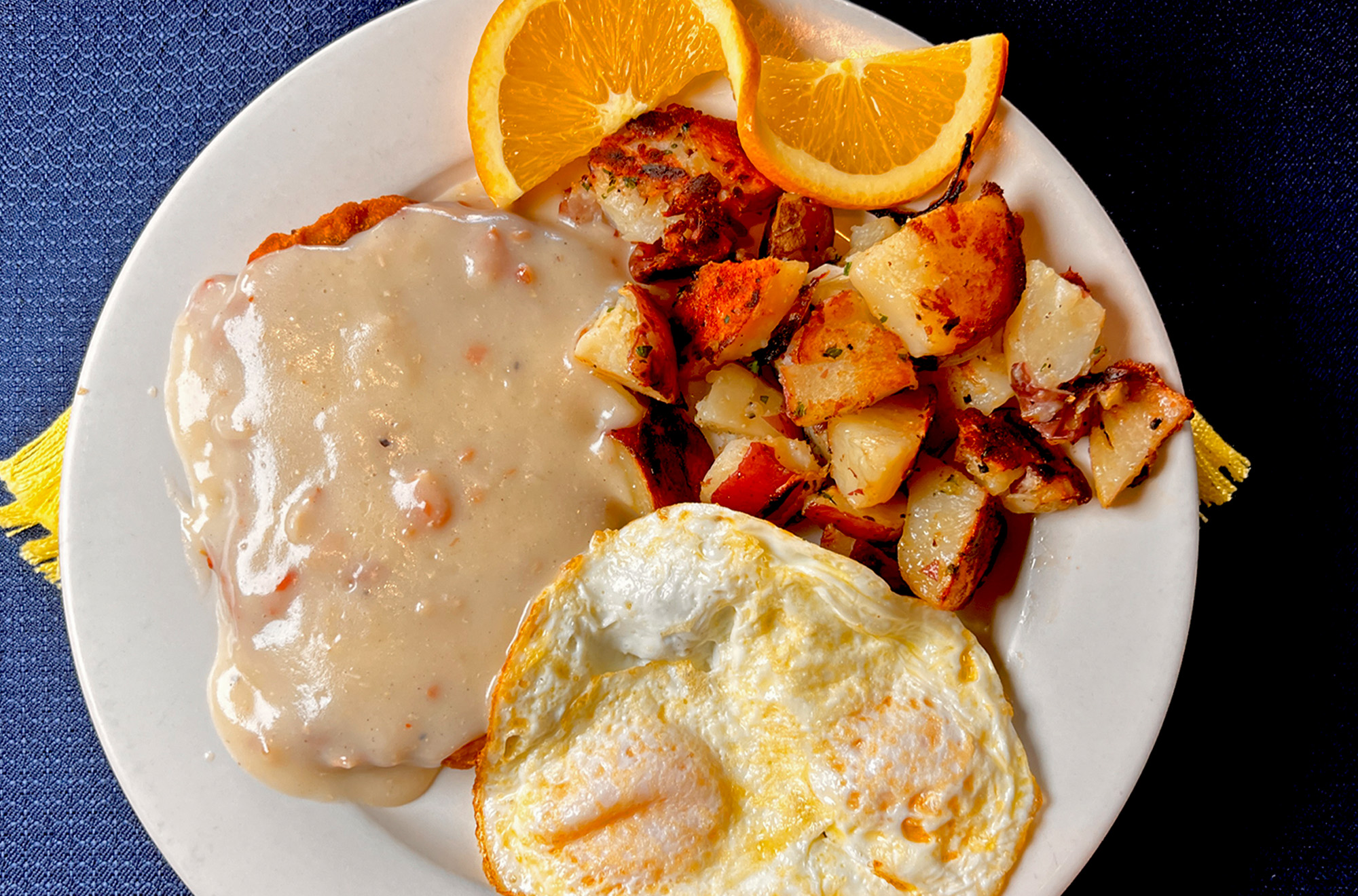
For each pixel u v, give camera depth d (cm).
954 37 31
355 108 30
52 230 34
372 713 28
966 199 29
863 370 27
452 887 29
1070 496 28
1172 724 32
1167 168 31
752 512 29
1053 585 29
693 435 30
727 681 28
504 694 27
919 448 28
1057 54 31
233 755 29
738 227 30
